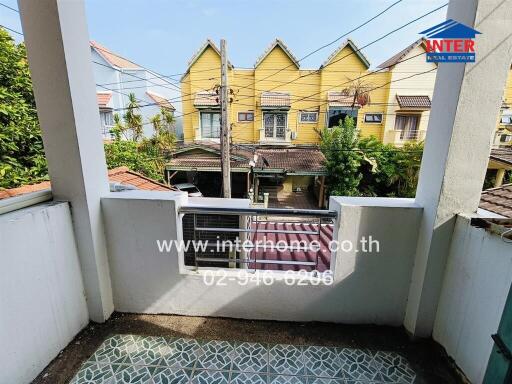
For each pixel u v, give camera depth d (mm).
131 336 1746
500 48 1244
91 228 1657
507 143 10523
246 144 11023
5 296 1221
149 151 9633
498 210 2186
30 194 1480
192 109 10945
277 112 10570
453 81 1341
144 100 12875
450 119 1369
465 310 1402
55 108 1453
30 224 1338
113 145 8352
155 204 1723
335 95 10250
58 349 1562
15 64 4242
